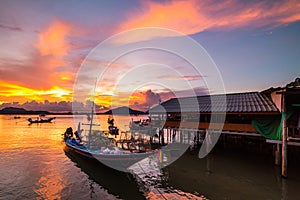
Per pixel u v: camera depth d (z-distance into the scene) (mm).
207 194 10523
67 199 10305
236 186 11492
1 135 35312
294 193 10406
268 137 13812
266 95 16625
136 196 10555
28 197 10469
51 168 15727
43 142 27922
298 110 12797
